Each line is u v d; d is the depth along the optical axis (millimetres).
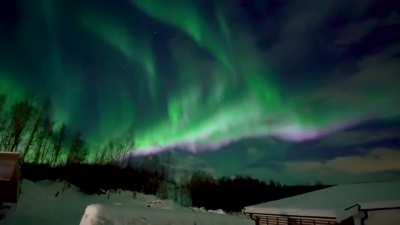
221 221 10805
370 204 10758
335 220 10984
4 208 17328
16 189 16656
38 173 36031
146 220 9070
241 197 45438
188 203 42938
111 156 46000
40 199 28156
